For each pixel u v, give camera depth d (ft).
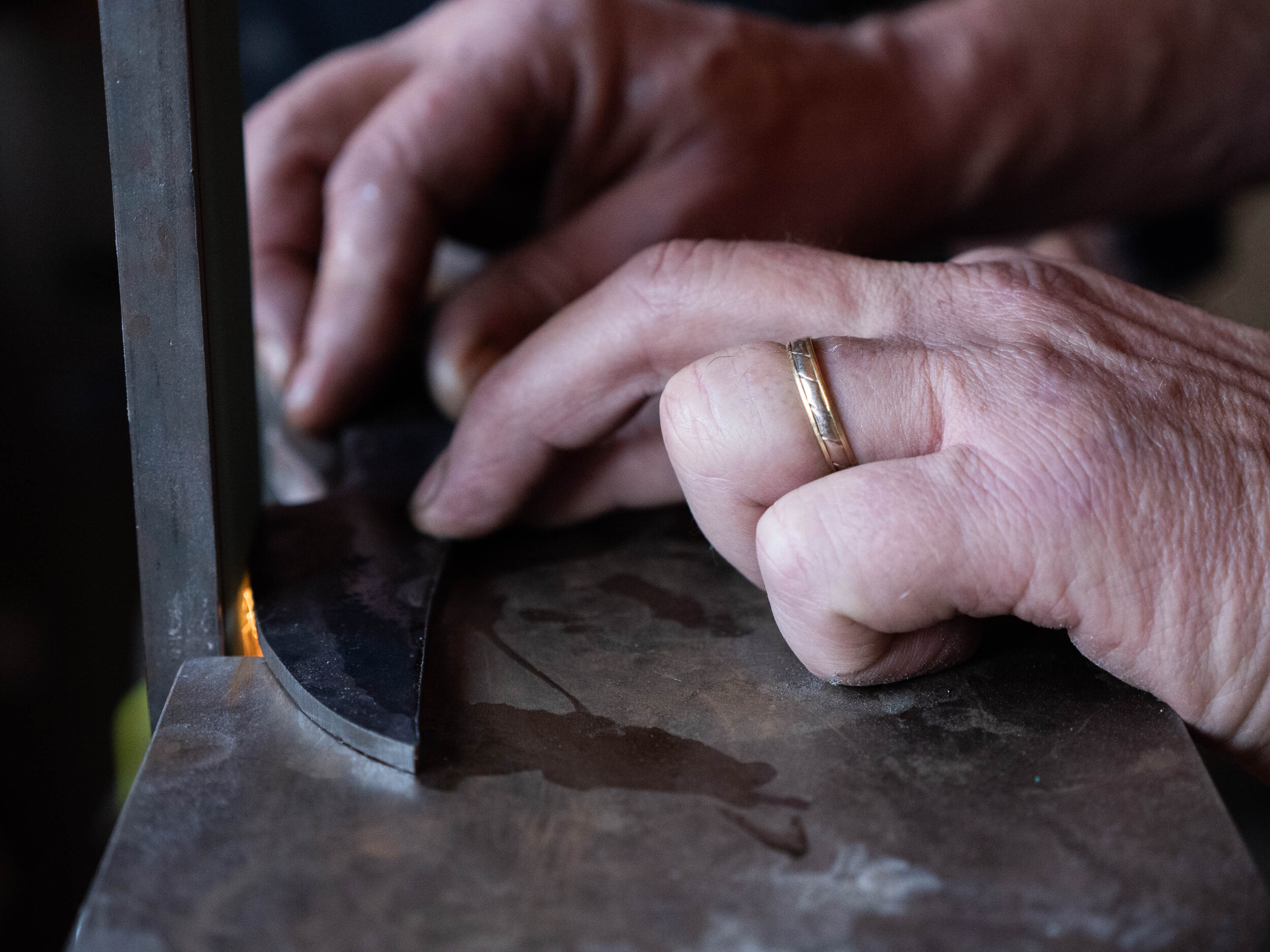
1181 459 1.07
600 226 1.50
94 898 0.94
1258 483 1.08
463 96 1.48
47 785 3.17
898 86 1.64
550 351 1.21
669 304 1.18
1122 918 0.93
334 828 0.98
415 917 0.93
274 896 0.94
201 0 1.09
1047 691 1.09
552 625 1.16
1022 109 1.72
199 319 1.08
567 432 1.22
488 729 1.05
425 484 1.27
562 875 0.95
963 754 1.03
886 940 0.92
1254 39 1.84
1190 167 1.94
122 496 3.28
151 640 1.13
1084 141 1.81
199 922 0.93
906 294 1.16
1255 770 1.12
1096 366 1.11
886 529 1.04
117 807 2.27
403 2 2.53
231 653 1.17
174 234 1.07
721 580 1.22
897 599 1.05
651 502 1.31
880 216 1.67
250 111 1.92
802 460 1.08
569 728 1.05
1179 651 1.07
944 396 1.08
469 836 0.97
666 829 0.98
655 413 1.27
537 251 1.49
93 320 3.26
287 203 1.63
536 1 1.51
